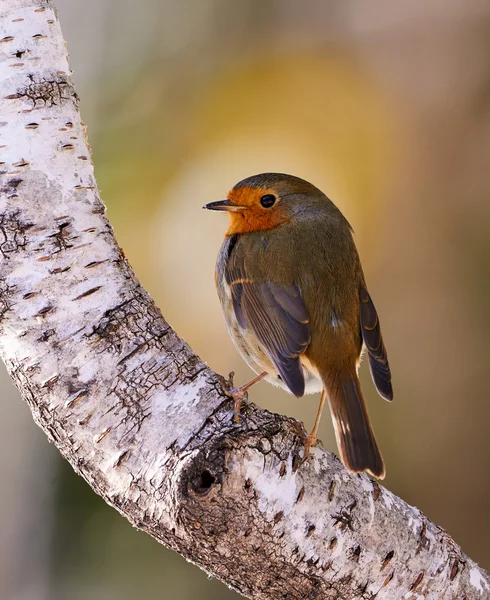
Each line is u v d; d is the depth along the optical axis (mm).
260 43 15617
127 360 4992
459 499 12531
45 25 5617
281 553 4730
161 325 5152
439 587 5121
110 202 14656
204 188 14758
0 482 10648
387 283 13648
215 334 14227
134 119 15148
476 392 12820
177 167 15000
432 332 13211
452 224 13516
